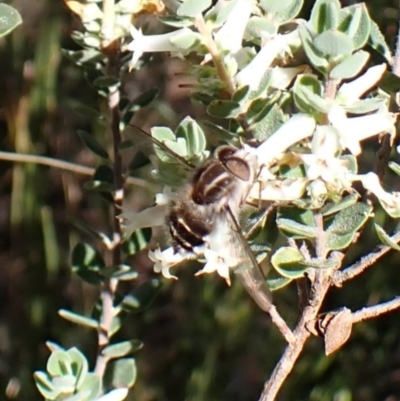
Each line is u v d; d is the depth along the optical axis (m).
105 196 0.27
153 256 0.25
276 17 0.24
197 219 0.25
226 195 0.25
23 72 0.37
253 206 0.25
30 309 0.37
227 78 0.24
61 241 0.38
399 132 0.26
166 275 0.25
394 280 0.33
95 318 0.27
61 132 0.37
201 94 0.25
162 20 0.24
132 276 0.27
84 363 0.25
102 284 0.27
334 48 0.23
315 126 0.24
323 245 0.24
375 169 0.25
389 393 0.33
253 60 0.24
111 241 0.28
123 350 0.27
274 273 0.25
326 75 0.24
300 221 0.24
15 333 0.37
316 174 0.23
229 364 0.35
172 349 0.36
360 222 0.24
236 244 0.24
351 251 0.31
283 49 0.24
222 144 0.25
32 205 0.37
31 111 0.37
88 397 0.25
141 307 0.27
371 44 0.25
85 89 0.35
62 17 0.36
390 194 0.24
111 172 0.27
